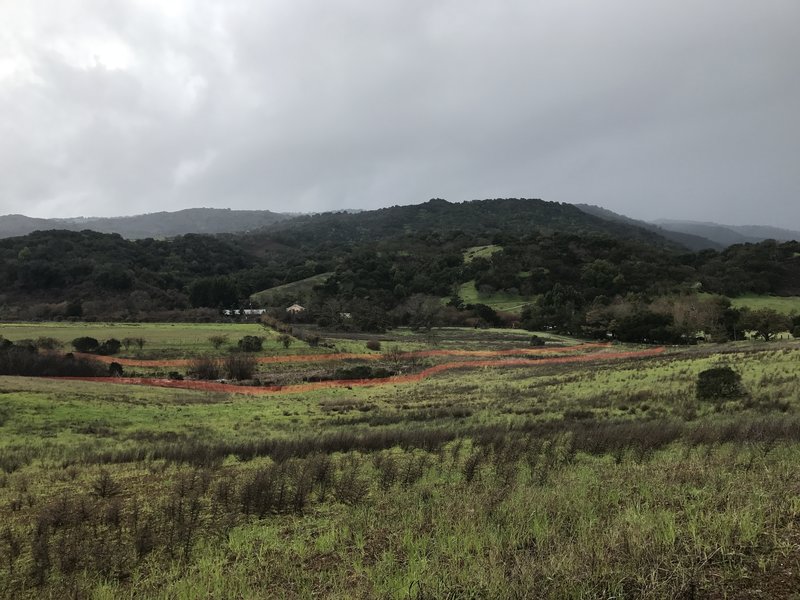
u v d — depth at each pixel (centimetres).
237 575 515
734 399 2069
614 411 2130
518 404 2680
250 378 5184
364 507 755
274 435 2161
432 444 1384
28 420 2448
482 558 471
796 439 991
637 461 951
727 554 436
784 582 391
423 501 750
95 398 3122
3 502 970
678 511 575
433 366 5984
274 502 812
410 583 435
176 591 484
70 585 523
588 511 596
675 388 2520
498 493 691
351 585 470
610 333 8588
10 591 534
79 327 7506
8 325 7544
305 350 6556
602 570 420
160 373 5084
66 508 833
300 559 559
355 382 4956
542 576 429
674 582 396
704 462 803
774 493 570
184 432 2355
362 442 1524
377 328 9662
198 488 955
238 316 9975
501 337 8800
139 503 894
